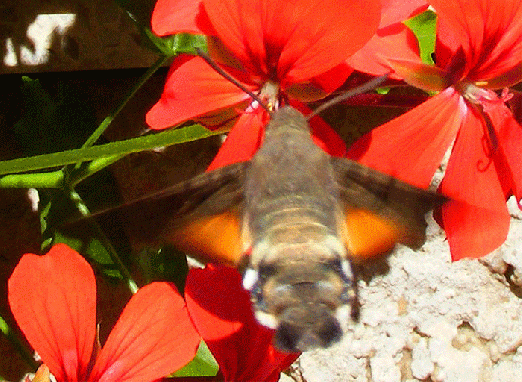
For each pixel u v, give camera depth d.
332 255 0.23
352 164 0.24
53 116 0.31
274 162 0.24
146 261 0.30
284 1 0.25
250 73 0.25
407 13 0.25
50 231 0.30
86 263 0.25
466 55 0.26
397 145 0.26
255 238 0.24
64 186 0.30
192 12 0.25
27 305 0.25
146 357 0.25
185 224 0.24
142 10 0.29
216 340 0.25
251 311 0.26
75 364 0.25
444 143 0.26
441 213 0.26
